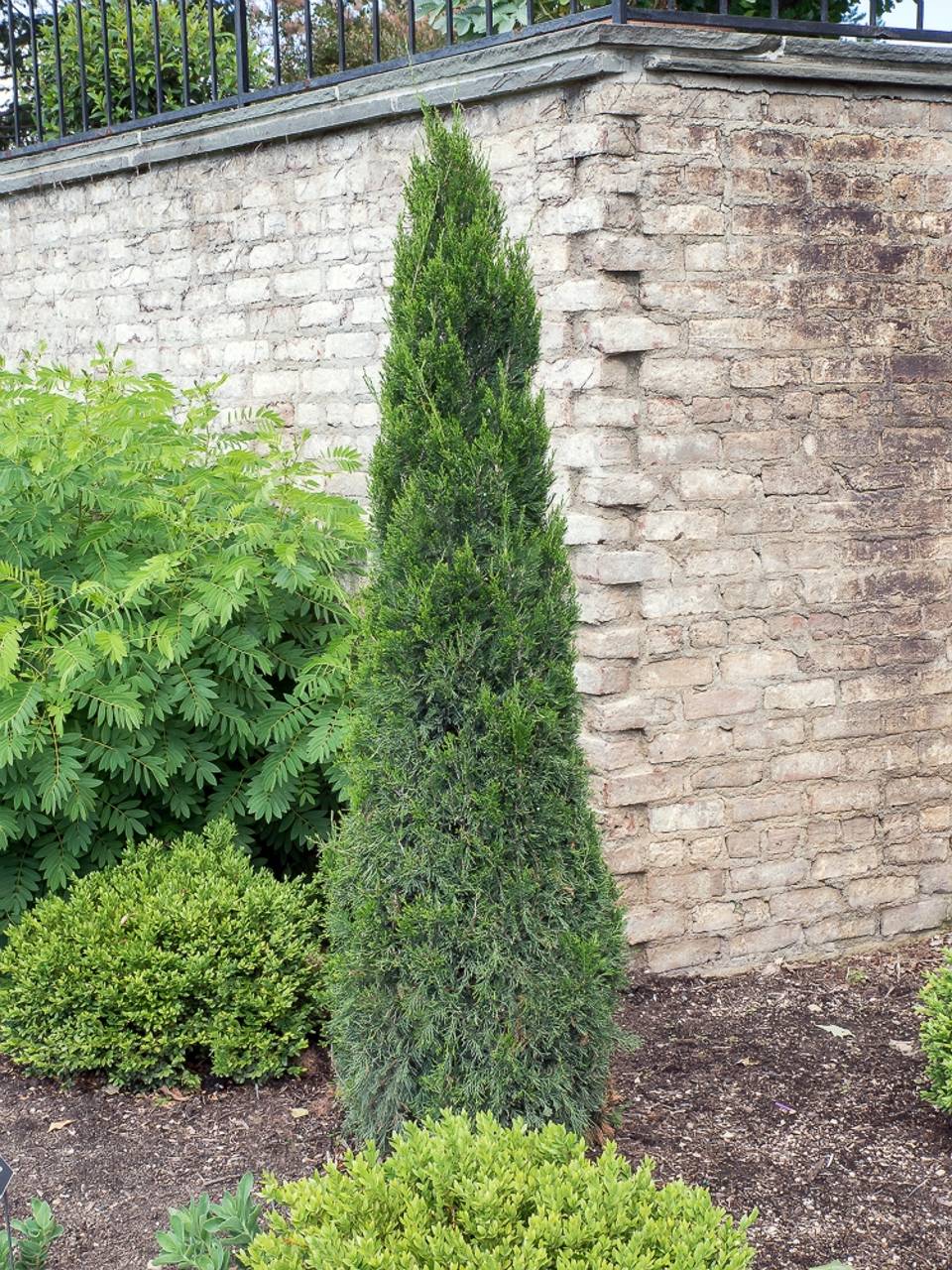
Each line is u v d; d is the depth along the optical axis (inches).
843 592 217.5
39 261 311.9
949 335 221.0
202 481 212.2
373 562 153.9
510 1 308.0
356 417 241.8
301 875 196.5
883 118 211.8
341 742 197.8
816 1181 155.8
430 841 146.1
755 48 198.4
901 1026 198.4
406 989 148.4
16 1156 163.2
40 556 212.2
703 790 211.6
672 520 203.8
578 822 150.3
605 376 197.0
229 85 357.7
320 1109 171.5
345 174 237.3
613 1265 101.5
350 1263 102.4
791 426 210.4
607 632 201.3
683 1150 162.2
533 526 149.0
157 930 177.5
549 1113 146.9
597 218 193.6
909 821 227.9
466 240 147.1
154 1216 149.4
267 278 255.4
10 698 189.3
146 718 196.1
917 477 221.1
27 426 211.0
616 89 191.8
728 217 202.2
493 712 144.2
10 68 326.6
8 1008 179.5
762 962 219.8
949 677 227.6
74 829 201.3
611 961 152.9
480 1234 105.8
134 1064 175.9
